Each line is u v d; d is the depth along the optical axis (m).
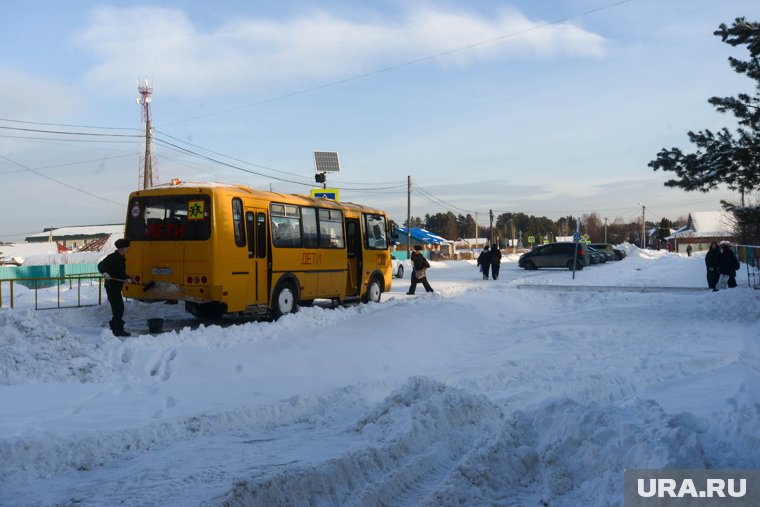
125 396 8.30
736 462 5.36
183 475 5.58
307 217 17.80
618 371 10.38
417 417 6.55
